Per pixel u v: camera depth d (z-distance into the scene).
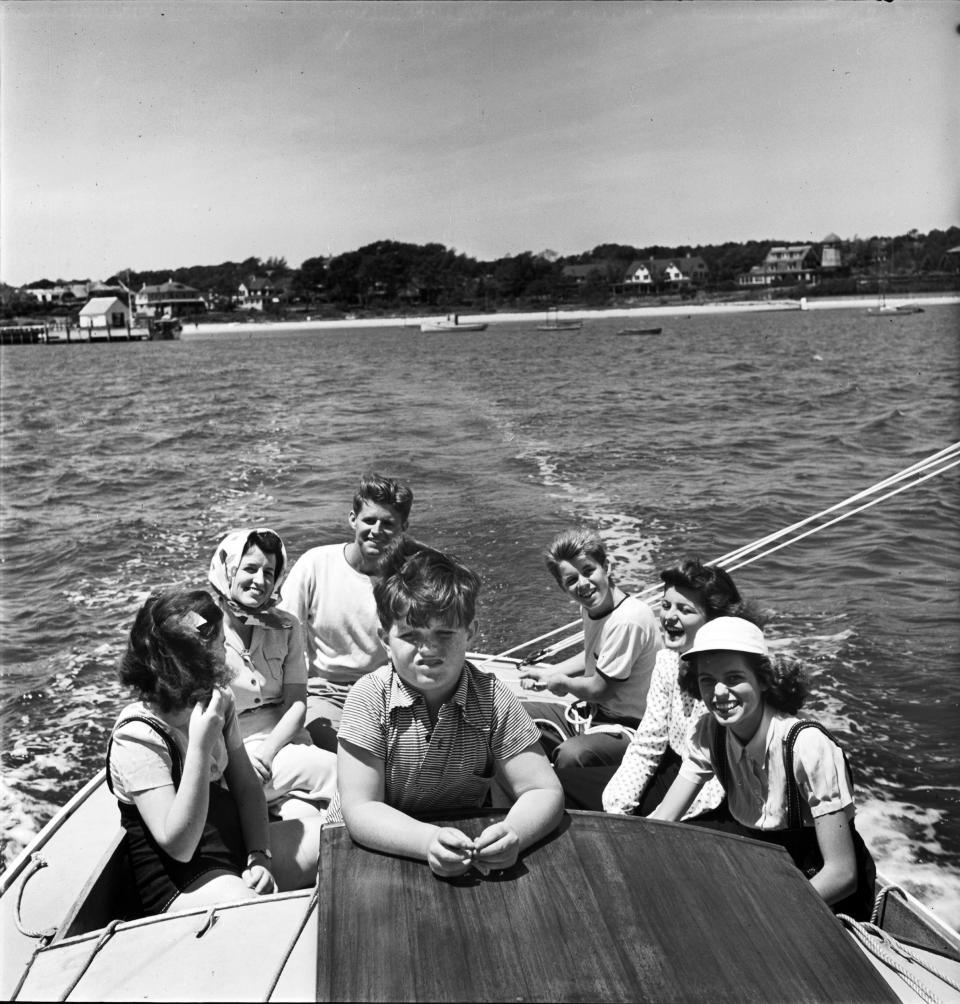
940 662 6.26
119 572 9.06
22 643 7.11
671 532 10.05
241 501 12.21
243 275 117.12
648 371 34.84
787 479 13.24
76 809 3.08
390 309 108.50
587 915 1.75
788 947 1.71
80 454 17.59
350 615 3.80
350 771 2.02
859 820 4.43
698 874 1.88
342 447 16.67
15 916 2.48
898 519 10.52
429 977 1.61
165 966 1.86
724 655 2.35
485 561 8.55
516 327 87.62
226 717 2.53
